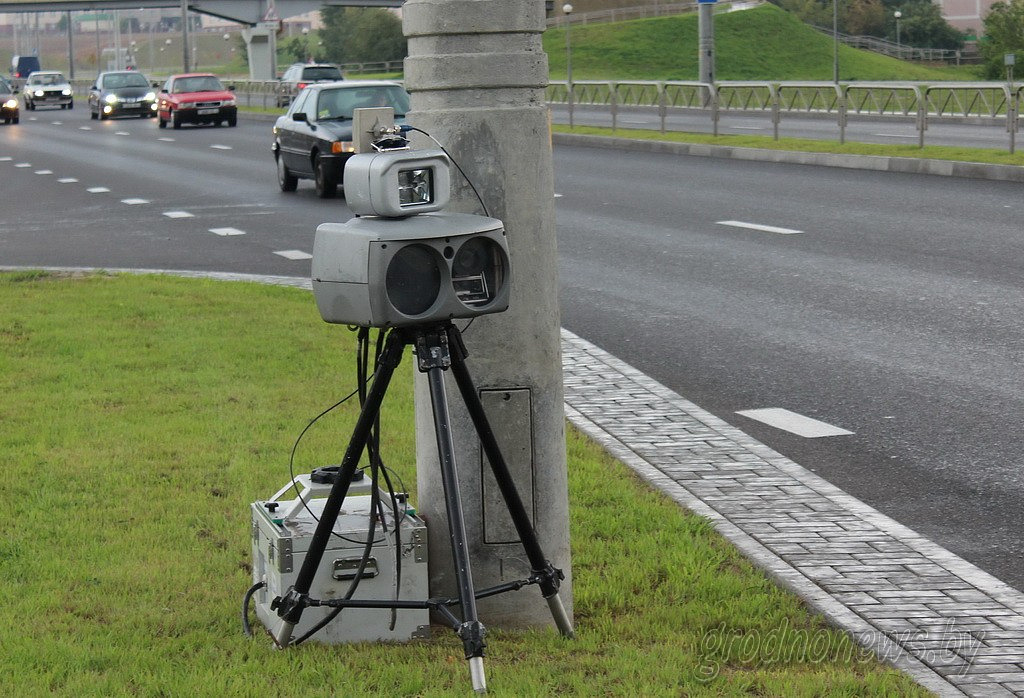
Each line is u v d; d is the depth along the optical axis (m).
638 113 41.28
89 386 8.62
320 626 4.52
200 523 5.92
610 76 103.75
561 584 4.82
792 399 8.47
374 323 4.07
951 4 128.62
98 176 27.56
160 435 7.38
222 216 19.92
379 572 4.64
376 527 4.63
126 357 9.45
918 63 114.25
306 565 4.40
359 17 130.75
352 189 4.18
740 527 5.84
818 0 133.88
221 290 12.38
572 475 6.58
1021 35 98.38
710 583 5.08
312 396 8.27
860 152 23.53
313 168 22.38
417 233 4.05
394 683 4.26
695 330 10.66
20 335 10.34
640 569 5.27
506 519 4.76
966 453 7.18
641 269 13.75
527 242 4.64
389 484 4.61
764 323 10.83
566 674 4.30
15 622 4.77
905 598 4.98
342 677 4.29
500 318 4.66
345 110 22.84
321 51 158.75
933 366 9.17
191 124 47.91
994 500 6.41
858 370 9.14
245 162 30.44
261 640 4.66
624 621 4.80
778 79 105.12
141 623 4.79
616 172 24.42
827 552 5.50
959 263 13.22
